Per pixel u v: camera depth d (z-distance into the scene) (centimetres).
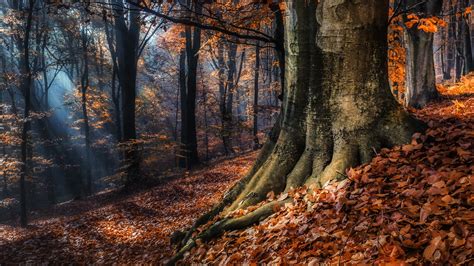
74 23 2208
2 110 1995
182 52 2438
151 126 3797
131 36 1839
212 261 438
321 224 377
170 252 614
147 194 1559
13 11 1641
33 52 2142
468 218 281
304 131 511
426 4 1110
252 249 406
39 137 2747
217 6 795
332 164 465
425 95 1205
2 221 2052
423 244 283
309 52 500
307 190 462
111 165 3462
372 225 335
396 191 370
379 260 283
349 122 470
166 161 3173
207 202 1214
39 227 1462
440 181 341
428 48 1186
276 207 468
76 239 1056
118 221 1205
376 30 469
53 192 2717
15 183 2398
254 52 2862
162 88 3928
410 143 443
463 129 438
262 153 587
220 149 3534
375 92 472
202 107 3709
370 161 450
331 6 468
